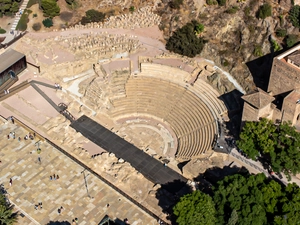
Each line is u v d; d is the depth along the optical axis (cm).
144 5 14025
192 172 10006
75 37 13312
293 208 8412
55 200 9519
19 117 11594
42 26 13800
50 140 10956
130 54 12850
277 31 11650
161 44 13100
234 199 8588
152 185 9888
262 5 12138
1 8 13988
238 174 9056
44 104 11956
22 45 13250
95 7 14175
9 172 10100
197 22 12875
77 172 10100
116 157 10625
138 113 11962
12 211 9244
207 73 12081
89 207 9362
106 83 12156
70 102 12050
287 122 9962
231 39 12375
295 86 10088
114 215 9206
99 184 9819
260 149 9919
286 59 10262
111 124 11669
